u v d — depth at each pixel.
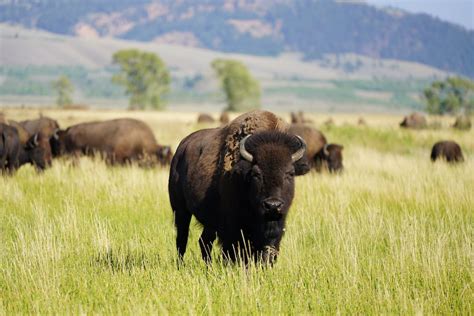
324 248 27.62
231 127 25.94
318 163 66.75
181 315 19.66
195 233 33.38
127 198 42.47
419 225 31.89
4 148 60.00
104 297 21.25
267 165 22.64
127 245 29.25
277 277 22.64
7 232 32.81
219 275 23.38
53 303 20.69
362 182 49.00
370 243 28.86
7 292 22.06
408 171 57.00
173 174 29.80
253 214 24.06
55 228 31.28
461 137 111.56
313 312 20.16
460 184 45.53
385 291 20.73
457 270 23.23
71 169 59.62
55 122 81.94
